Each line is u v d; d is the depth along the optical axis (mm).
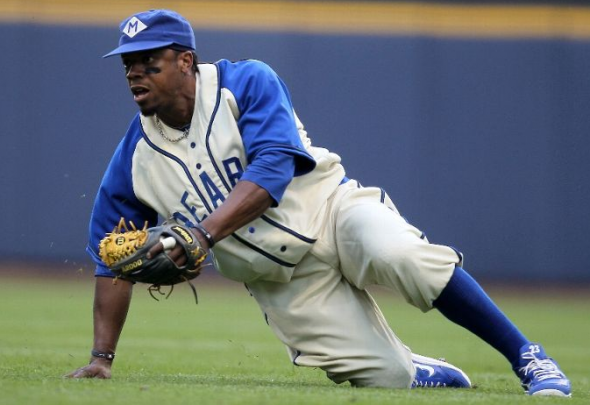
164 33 14531
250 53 57094
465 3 57500
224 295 53312
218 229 13984
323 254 15500
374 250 14789
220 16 56906
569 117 57406
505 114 57438
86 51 57500
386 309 48500
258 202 14273
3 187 57188
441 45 57625
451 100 57625
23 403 11367
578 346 31500
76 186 57594
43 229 57500
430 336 34906
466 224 57625
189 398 12172
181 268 13742
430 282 14789
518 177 57469
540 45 57375
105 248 13836
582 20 57250
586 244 57312
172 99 14758
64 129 57500
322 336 15680
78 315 38500
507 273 57562
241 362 22938
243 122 14859
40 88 57438
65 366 19500
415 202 57719
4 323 34594
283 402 12086
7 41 57219
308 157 14898
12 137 57250
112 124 57656
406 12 57531
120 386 13461
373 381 15719
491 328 15258
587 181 57281
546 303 50688
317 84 57562
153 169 15367
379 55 57562
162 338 31156
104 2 57438
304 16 57438
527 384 15102
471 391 15508
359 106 57625
